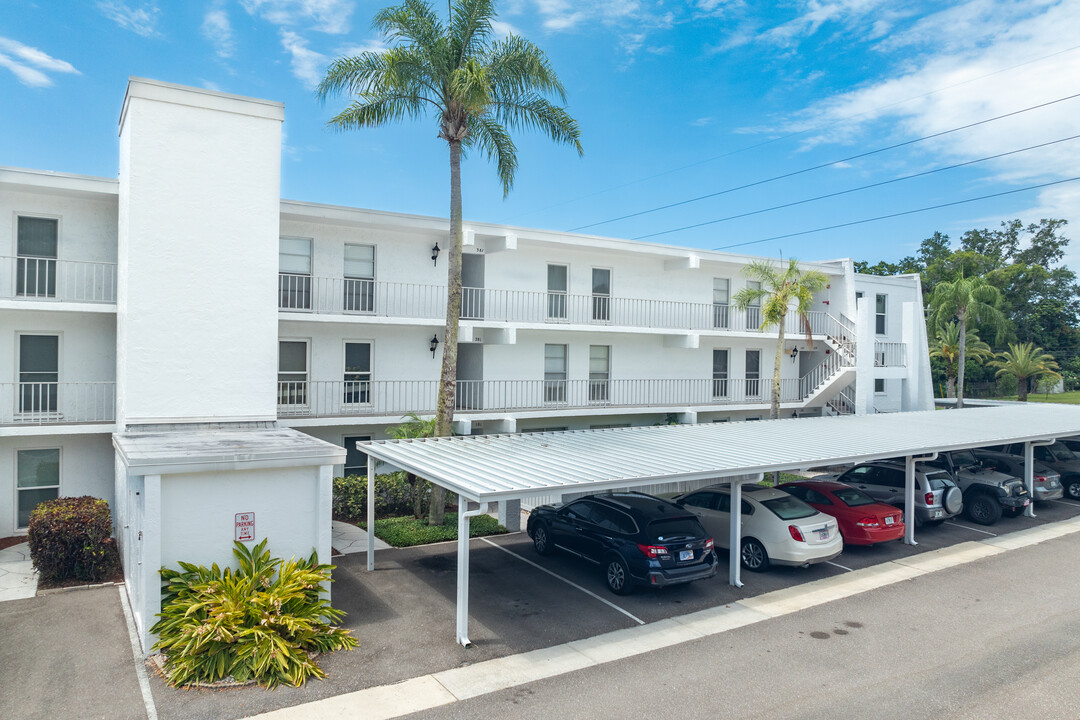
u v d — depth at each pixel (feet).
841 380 87.30
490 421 69.51
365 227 60.90
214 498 30.53
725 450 43.73
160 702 24.85
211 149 45.80
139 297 43.60
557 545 43.60
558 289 73.72
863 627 33.60
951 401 112.06
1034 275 156.66
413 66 48.62
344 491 55.36
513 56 50.08
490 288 68.69
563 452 40.98
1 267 47.70
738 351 87.45
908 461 50.06
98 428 48.01
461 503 30.73
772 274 74.74
